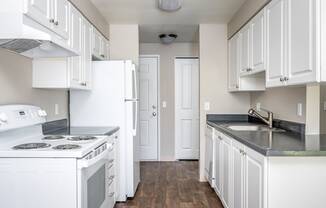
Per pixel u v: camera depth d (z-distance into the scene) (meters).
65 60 2.42
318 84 1.95
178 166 4.99
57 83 2.43
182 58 5.46
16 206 1.71
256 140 2.00
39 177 1.71
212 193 3.54
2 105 1.98
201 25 3.99
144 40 5.14
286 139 2.05
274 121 3.01
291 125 2.61
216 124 3.33
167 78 5.43
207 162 3.84
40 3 1.84
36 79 2.43
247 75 3.10
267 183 1.70
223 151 2.88
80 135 2.46
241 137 2.17
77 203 1.72
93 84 3.24
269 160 1.70
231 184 2.53
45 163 1.71
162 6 3.01
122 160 3.24
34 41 1.78
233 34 3.65
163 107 5.44
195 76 5.47
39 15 1.83
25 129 2.23
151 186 3.83
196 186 3.83
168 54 5.41
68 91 3.24
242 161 2.17
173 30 4.39
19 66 2.24
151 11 3.42
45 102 2.68
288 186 1.70
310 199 1.71
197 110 5.46
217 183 3.21
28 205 1.71
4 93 2.04
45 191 1.71
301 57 1.80
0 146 1.89
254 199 1.88
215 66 4.01
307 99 2.34
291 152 1.65
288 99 2.70
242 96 3.99
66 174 1.71
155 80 5.44
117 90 3.24
